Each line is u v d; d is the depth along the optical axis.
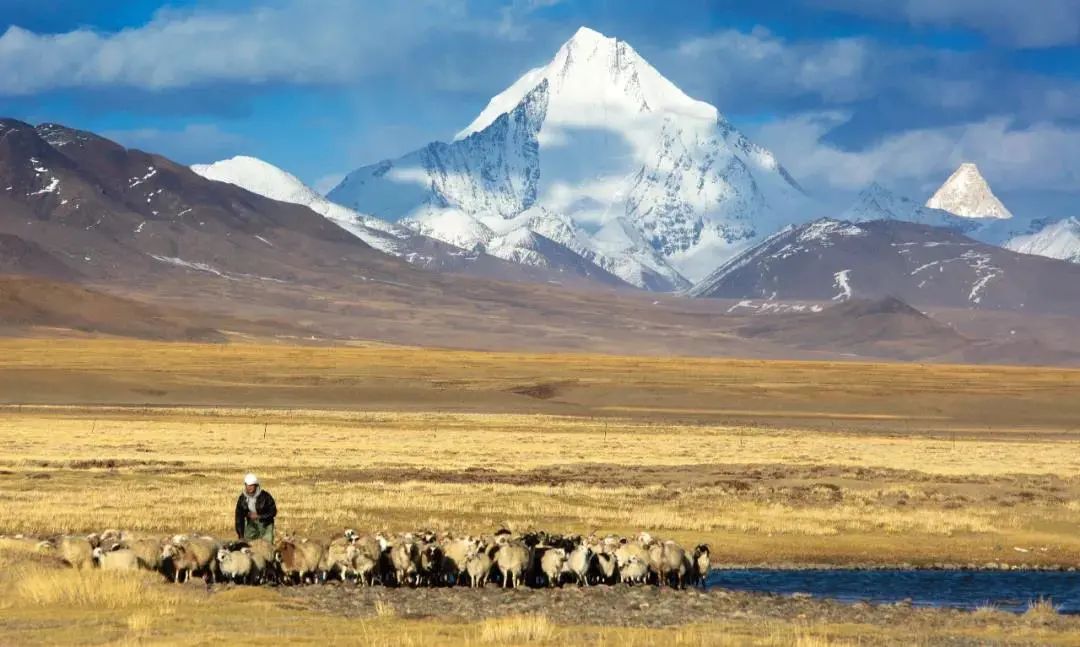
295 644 45.31
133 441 168.62
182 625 49.03
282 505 92.81
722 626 53.22
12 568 58.09
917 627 54.69
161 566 60.62
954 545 86.19
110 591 53.75
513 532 82.00
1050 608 62.06
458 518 90.38
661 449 175.00
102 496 96.75
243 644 45.12
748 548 82.69
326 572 64.62
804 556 81.12
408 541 64.25
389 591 60.50
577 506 98.69
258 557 61.47
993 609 60.53
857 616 57.16
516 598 59.62
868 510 101.38
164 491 102.38
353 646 45.12
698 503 103.31
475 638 47.94
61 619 49.34
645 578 66.50
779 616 56.62
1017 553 84.31
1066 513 103.00
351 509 92.00
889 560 80.88
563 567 64.50
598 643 46.94
